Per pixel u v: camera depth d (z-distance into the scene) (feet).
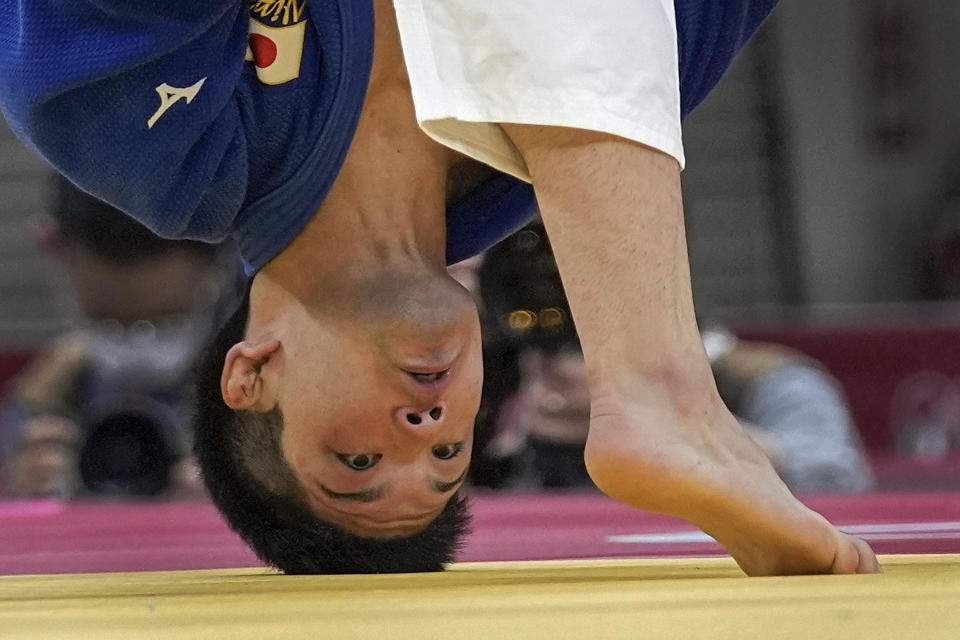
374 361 12.86
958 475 41.42
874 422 53.06
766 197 81.82
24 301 73.82
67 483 31.55
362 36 12.54
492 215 14.82
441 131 11.47
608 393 11.22
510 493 27.89
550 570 13.56
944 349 53.31
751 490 11.18
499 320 24.84
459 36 11.03
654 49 11.32
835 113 82.48
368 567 13.69
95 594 10.94
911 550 16.78
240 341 13.73
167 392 30.73
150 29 12.01
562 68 10.99
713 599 8.48
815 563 11.33
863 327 53.31
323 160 12.98
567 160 11.27
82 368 31.45
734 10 14.06
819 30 82.43
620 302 11.22
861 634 7.09
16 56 12.28
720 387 32.45
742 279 81.00
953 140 82.48
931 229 81.30
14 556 18.74
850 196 82.33
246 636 7.45
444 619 7.82
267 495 13.69
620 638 7.14
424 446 13.17
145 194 13.03
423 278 13.17
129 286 29.94
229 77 12.60
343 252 13.20
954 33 82.53
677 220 11.50
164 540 20.79
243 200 13.43
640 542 19.15
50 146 12.78
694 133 81.66
